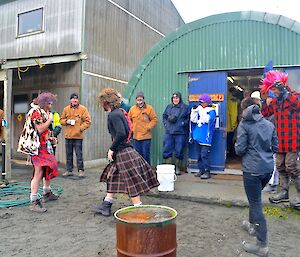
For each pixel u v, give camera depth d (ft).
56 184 22.09
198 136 21.65
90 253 10.94
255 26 22.00
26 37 34.94
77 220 14.43
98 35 32.78
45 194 17.42
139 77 25.70
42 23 33.53
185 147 23.81
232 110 29.96
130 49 38.99
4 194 19.15
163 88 24.86
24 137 15.52
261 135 10.75
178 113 22.49
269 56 21.59
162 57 24.90
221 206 16.56
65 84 31.81
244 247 11.11
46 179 16.74
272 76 15.31
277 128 15.35
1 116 22.88
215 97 23.13
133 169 13.69
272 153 11.17
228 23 22.75
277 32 21.40
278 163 15.71
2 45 37.52
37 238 12.32
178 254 10.84
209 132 21.62
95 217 14.85
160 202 17.33
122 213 8.91
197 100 23.65
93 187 21.15
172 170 18.48
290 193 17.84
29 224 13.91
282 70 21.29
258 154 10.73
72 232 12.94
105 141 33.47
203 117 21.58
